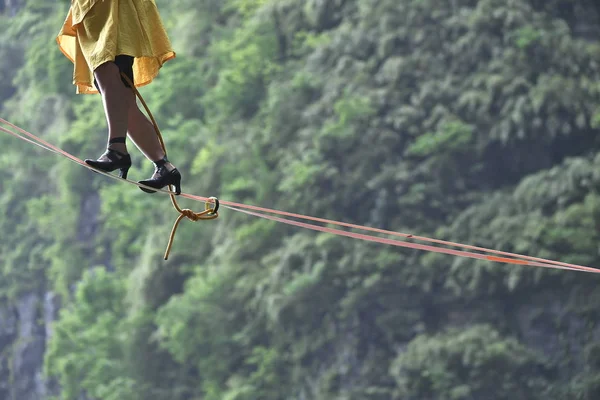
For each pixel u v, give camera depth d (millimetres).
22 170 192500
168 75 162625
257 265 133375
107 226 165625
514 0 132875
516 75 128750
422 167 128500
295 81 143000
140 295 145375
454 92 131250
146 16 14812
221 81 153500
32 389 179625
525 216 119188
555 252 115562
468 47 132750
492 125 127875
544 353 113312
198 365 134375
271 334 127625
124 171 14828
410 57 135875
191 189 148500
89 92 15648
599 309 112312
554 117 125000
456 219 124688
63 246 178250
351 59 140125
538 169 126750
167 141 151625
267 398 123938
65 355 148875
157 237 147750
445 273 119562
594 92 126938
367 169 131500
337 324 121500
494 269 116312
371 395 117188
